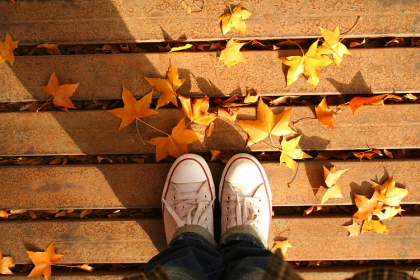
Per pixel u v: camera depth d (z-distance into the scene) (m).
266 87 0.93
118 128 0.94
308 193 0.95
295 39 0.93
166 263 0.79
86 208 0.95
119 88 0.93
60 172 0.95
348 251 0.96
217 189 0.97
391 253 0.96
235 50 0.91
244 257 0.83
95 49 0.94
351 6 0.91
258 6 0.91
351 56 0.92
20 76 0.93
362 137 0.94
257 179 0.94
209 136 0.94
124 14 0.92
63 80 0.93
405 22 0.91
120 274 0.97
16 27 0.92
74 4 0.91
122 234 0.96
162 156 0.94
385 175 0.94
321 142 0.94
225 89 0.93
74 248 0.97
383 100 0.93
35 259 0.96
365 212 0.94
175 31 0.92
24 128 0.94
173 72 0.91
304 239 0.96
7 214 0.96
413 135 0.93
